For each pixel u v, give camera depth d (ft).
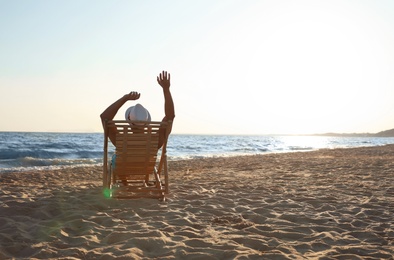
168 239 11.69
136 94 17.51
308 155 71.56
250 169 39.55
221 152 98.63
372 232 12.87
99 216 14.56
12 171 39.50
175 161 54.03
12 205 16.37
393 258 10.27
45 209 15.66
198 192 21.54
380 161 48.29
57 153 71.87
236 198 19.72
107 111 17.39
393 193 21.53
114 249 10.59
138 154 18.16
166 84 17.47
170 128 17.85
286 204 17.93
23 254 10.43
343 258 10.18
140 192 19.89
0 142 112.88
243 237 12.03
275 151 105.91
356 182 26.63
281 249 10.91
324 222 14.48
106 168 18.25
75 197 18.38
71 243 11.39
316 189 23.29
